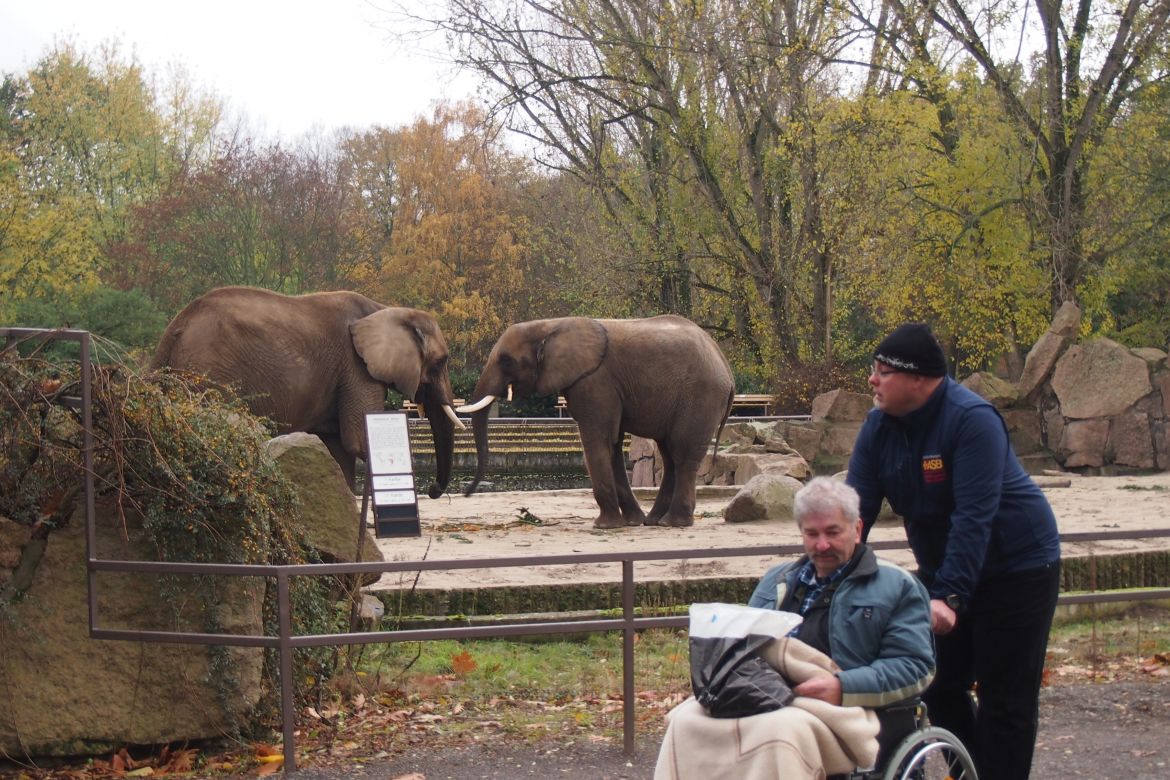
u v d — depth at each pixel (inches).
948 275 1311.5
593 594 422.9
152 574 277.6
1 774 264.8
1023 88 1234.6
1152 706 311.6
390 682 338.3
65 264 1585.9
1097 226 1245.1
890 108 1235.2
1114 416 994.1
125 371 278.1
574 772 266.5
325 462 321.1
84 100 2160.4
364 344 610.2
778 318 1353.3
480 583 423.5
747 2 1274.6
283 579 263.4
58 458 271.3
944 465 207.3
